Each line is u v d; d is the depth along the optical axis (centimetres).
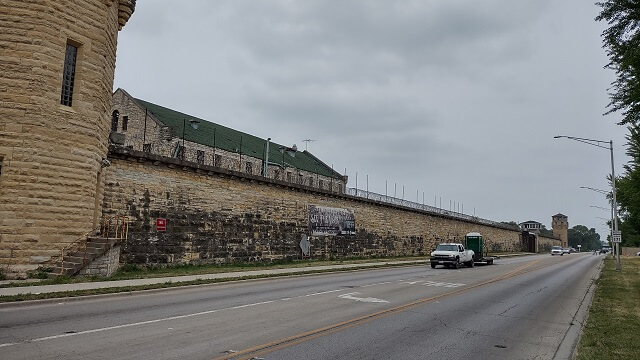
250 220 2948
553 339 1009
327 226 3791
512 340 985
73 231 1759
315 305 1337
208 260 2608
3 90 1644
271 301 1392
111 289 1425
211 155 4666
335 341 888
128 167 2225
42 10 1703
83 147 1811
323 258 3712
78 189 1783
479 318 1243
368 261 3838
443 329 1067
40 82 1694
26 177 1659
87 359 696
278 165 5497
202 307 1230
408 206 5325
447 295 1720
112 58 2050
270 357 755
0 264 1600
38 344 773
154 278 1830
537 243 11494
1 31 1656
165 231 2370
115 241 1891
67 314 1059
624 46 1412
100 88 1895
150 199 2312
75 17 1806
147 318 1040
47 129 1708
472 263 3812
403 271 3008
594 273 3341
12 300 1162
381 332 996
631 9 1352
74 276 1673
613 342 932
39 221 1677
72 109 1788
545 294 1891
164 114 4856
